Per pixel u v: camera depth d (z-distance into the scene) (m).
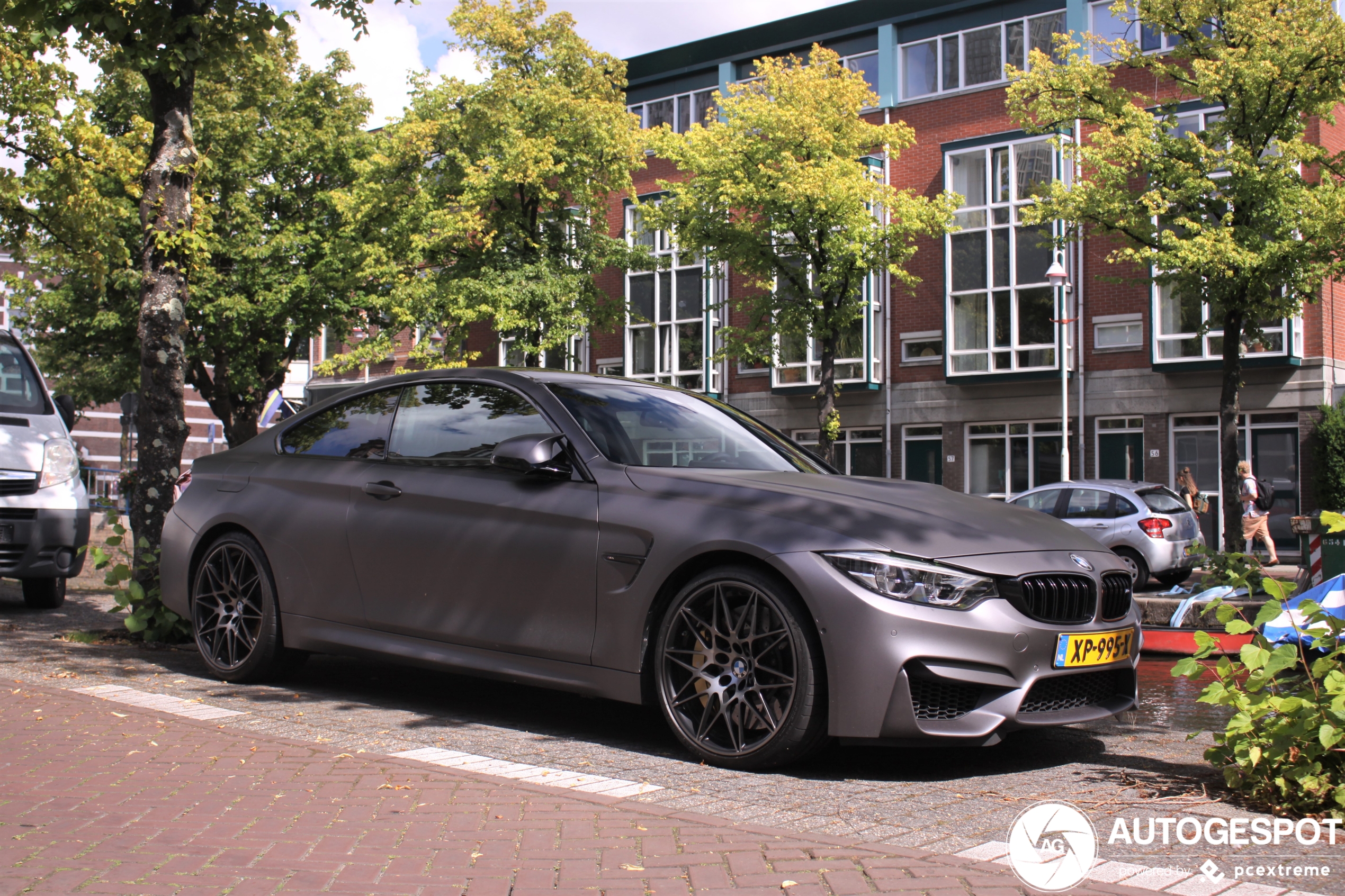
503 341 26.41
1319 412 21.97
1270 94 15.53
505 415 5.36
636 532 4.62
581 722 5.22
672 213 22.17
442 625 5.18
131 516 7.70
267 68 26.81
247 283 27.84
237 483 6.21
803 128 20.69
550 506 4.91
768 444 5.54
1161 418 23.78
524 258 25.22
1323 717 3.67
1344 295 22.62
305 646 5.71
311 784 3.82
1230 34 16.08
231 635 6.04
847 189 20.14
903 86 27.78
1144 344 23.98
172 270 7.79
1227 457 16.22
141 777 3.91
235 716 5.10
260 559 5.96
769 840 3.23
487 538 5.07
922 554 4.16
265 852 3.11
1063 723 4.26
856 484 4.88
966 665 4.07
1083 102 17.53
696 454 5.17
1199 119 22.86
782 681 4.20
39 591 9.52
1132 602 4.71
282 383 30.16
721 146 21.23
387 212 26.42
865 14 28.17
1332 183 15.63
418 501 5.36
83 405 36.88
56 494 9.14
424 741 4.70
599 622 4.68
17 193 13.29
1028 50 26.11
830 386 21.34
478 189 24.03
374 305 27.16
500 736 4.86
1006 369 25.59
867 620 4.05
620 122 24.95
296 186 29.48
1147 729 5.36
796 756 4.17
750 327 22.19
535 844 3.19
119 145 13.86
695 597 4.43
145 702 5.35
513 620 4.95
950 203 20.88
